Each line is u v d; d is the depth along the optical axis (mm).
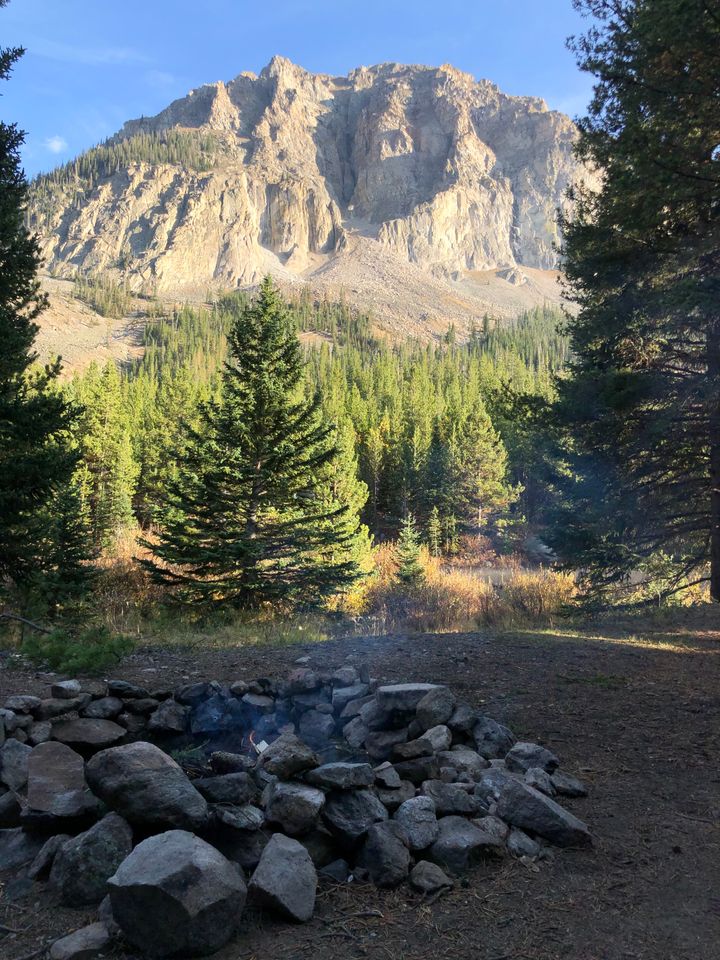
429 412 76625
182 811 3189
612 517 14719
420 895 3090
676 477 14680
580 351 15094
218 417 14664
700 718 5672
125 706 5777
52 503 12281
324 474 16141
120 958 2574
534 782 4133
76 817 3443
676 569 16312
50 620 10891
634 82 11727
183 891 2600
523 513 51656
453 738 5117
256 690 6250
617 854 3477
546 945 2695
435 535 50000
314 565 14516
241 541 13344
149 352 182250
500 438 48500
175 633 10492
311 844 3371
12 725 4855
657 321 13367
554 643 8594
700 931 2793
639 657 7832
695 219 12227
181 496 13867
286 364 14844
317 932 2785
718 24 10055
